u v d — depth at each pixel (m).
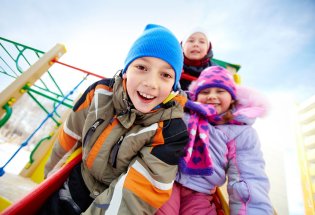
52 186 0.79
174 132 0.87
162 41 0.87
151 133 0.84
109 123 0.87
